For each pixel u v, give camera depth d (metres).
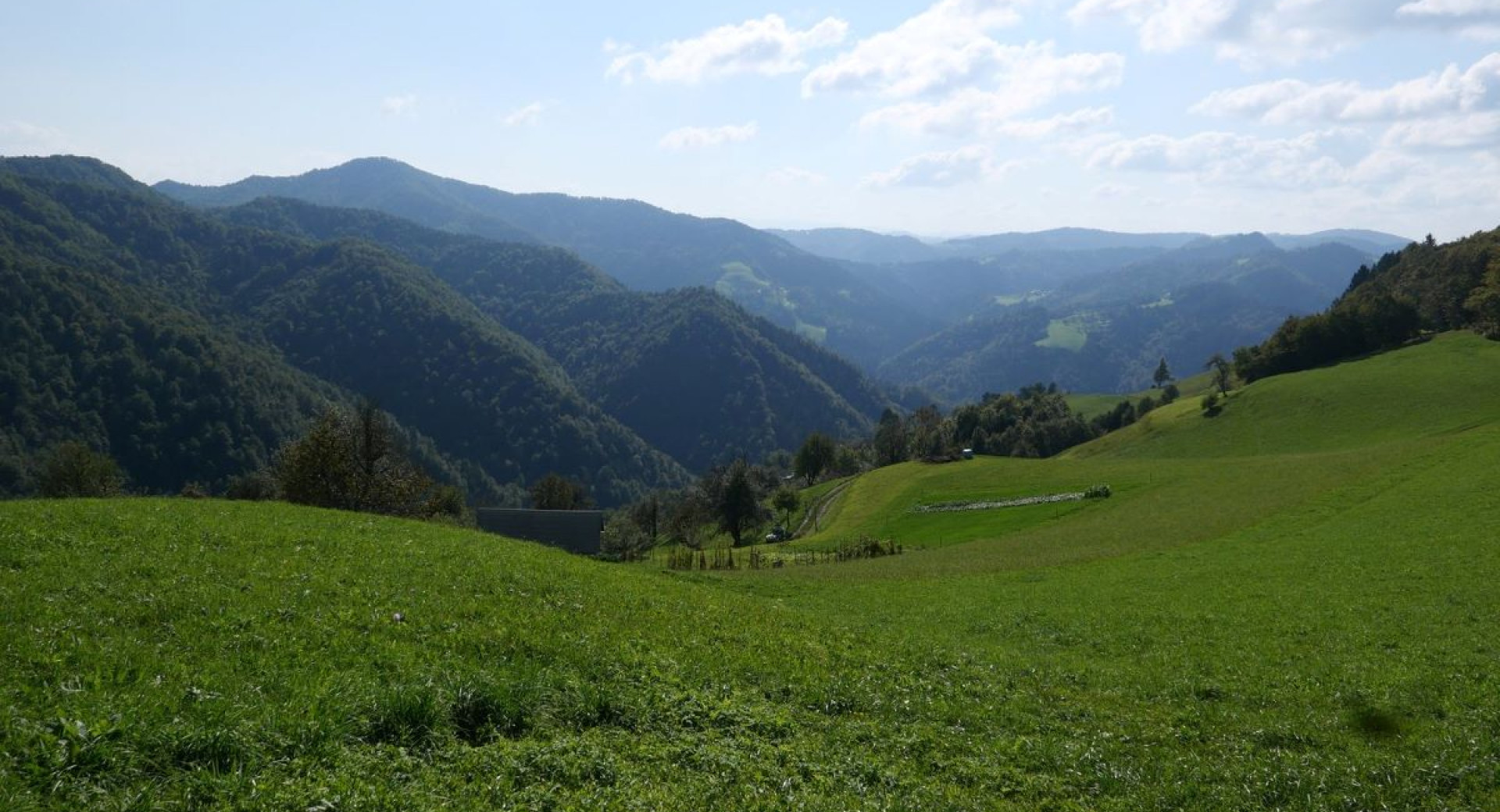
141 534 20.31
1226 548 50.06
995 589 41.81
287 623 14.73
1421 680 20.22
